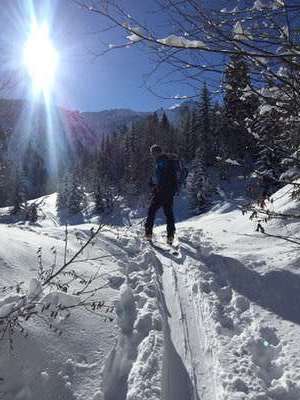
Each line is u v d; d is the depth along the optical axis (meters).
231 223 10.12
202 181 48.12
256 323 4.66
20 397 3.15
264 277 5.59
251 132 3.38
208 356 4.13
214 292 5.43
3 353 3.31
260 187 4.20
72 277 4.81
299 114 3.14
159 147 8.15
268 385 3.70
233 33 2.66
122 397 3.47
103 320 4.21
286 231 7.83
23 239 5.62
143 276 5.67
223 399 3.42
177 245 7.73
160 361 3.78
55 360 3.51
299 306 4.91
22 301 3.50
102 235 7.29
